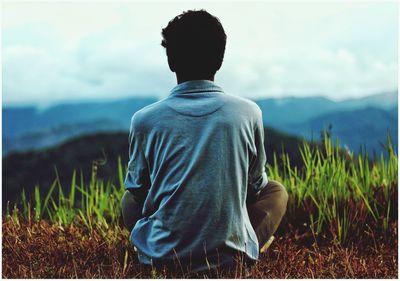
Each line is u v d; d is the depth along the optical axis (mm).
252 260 2945
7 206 4297
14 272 3150
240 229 2852
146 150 2883
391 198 4156
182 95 2891
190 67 2908
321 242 3785
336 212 4008
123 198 3223
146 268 2939
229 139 2809
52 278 3080
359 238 3770
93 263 3246
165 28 2971
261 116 2988
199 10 2945
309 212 4008
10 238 3730
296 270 3164
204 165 2779
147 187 3000
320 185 4160
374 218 3979
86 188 4418
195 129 2807
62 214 4230
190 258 2803
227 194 2799
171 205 2799
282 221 4000
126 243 3494
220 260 2820
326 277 3113
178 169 2801
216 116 2822
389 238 3754
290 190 4258
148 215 2988
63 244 3584
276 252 3408
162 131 2830
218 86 2934
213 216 2777
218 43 2904
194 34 2879
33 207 4516
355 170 4410
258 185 3035
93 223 4027
